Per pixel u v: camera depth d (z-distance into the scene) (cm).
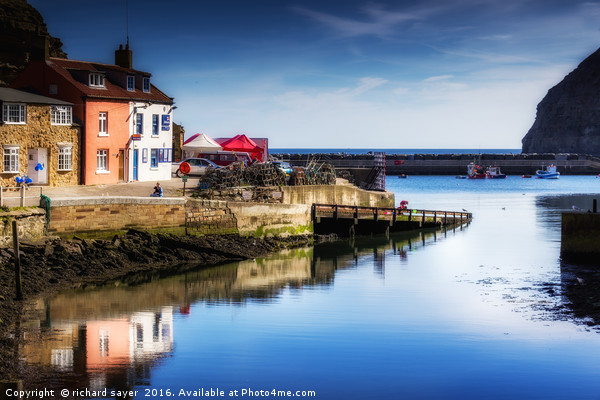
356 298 2873
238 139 6128
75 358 1991
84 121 4503
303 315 2555
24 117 4088
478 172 13912
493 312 2625
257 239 4244
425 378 1895
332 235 4978
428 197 8919
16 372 1866
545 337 2275
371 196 6003
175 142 7231
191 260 3662
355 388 1820
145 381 1833
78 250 3225
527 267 3684
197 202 3906
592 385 1853
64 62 4797
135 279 3119
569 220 3706
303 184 5244
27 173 4153
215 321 2439
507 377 1909
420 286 3156
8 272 2806
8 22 5959
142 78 5116
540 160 15612
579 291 2997
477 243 4756
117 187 4409
